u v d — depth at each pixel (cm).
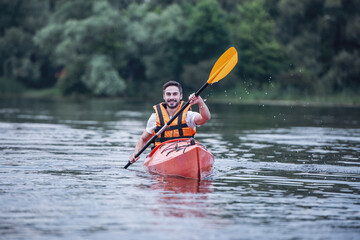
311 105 3956
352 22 4728
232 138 1374
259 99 4725
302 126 1855
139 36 5416
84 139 1299
